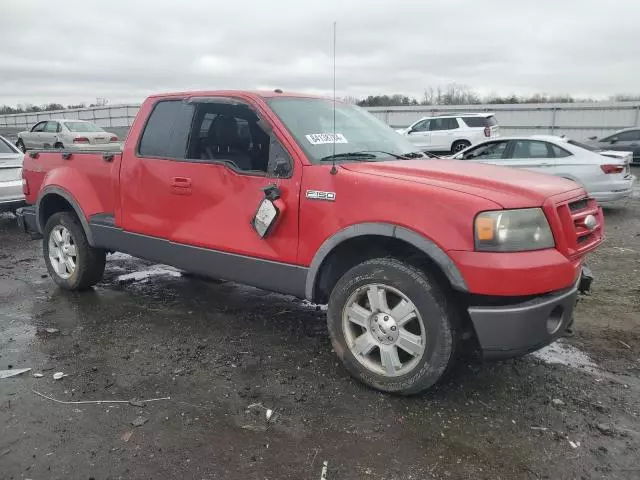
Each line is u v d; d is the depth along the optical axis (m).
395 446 2.88
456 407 3.28
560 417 3.17
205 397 3.38
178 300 5.26
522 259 2.98
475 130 21.62
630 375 3.72
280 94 4.34
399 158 4.21
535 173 3.86
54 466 2.71
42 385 3.54
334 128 4.16
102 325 4.60
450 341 3.16
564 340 4.31
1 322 4.69
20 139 24.25
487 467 2.71
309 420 3.12
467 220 3.02
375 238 3.44
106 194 5.01
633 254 7.29
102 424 3.08
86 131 22.89
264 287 3.96
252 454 2.81
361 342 3.48
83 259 5.31
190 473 2.66
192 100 4.39
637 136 19.69
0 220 9.95
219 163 4.08
